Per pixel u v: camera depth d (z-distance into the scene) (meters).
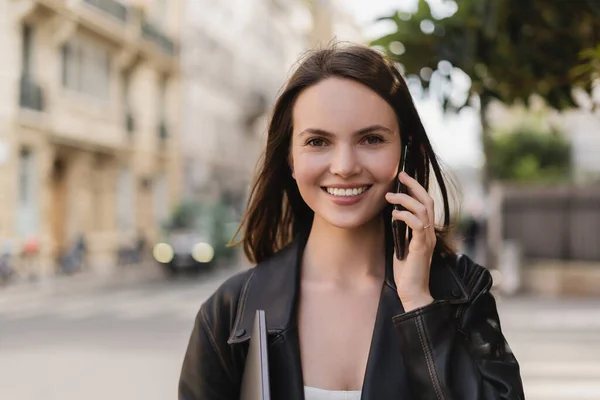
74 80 22.84
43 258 20.48
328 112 1.42
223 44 38.34
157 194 30.41
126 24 26.17
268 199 1.72
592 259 14.56
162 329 10.92
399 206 1.47
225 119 39.22
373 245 1.55
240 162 42.59
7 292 16.08
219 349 1.58
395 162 1.46
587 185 14.90
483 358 1.46
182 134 32.59
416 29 2.90
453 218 1.95
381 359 1.42
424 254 1.44
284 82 1.56
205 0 35.38
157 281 20.53
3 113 19.03
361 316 1.49
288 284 1.53
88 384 7.09
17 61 19.50
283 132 1.54
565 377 6.99
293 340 1.46
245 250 1.79
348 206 1.45
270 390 1.41
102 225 25.73
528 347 8.62
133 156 27.48
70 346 9.32
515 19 2.72
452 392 1.36
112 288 18.28
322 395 1.43
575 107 3.05
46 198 21.02
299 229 1.76
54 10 20.66
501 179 29.97
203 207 23.30
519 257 14.45
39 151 20.67
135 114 27.59
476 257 21.12
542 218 14.88
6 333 10.55
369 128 1.42
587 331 9.75
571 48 2.82
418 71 2.97
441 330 1.40
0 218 18.88
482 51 2.90
